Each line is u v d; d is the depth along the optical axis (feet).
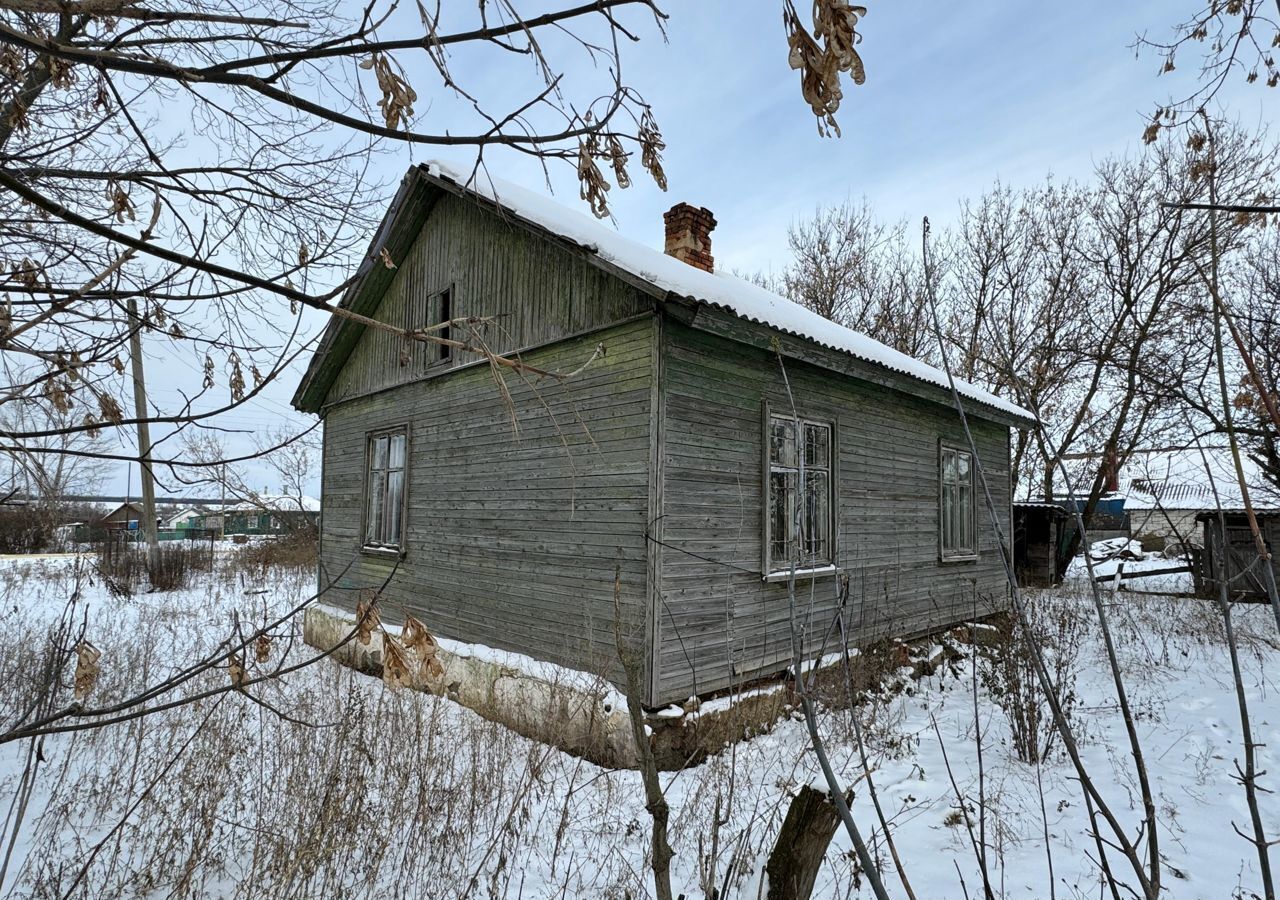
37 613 33.35
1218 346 4.60
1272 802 14.93
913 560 27.99
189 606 34.37
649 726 16.79
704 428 19.11
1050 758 17.52
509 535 22.12
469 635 23.35
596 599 19.01
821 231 74.49
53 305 6.10
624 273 17.16
